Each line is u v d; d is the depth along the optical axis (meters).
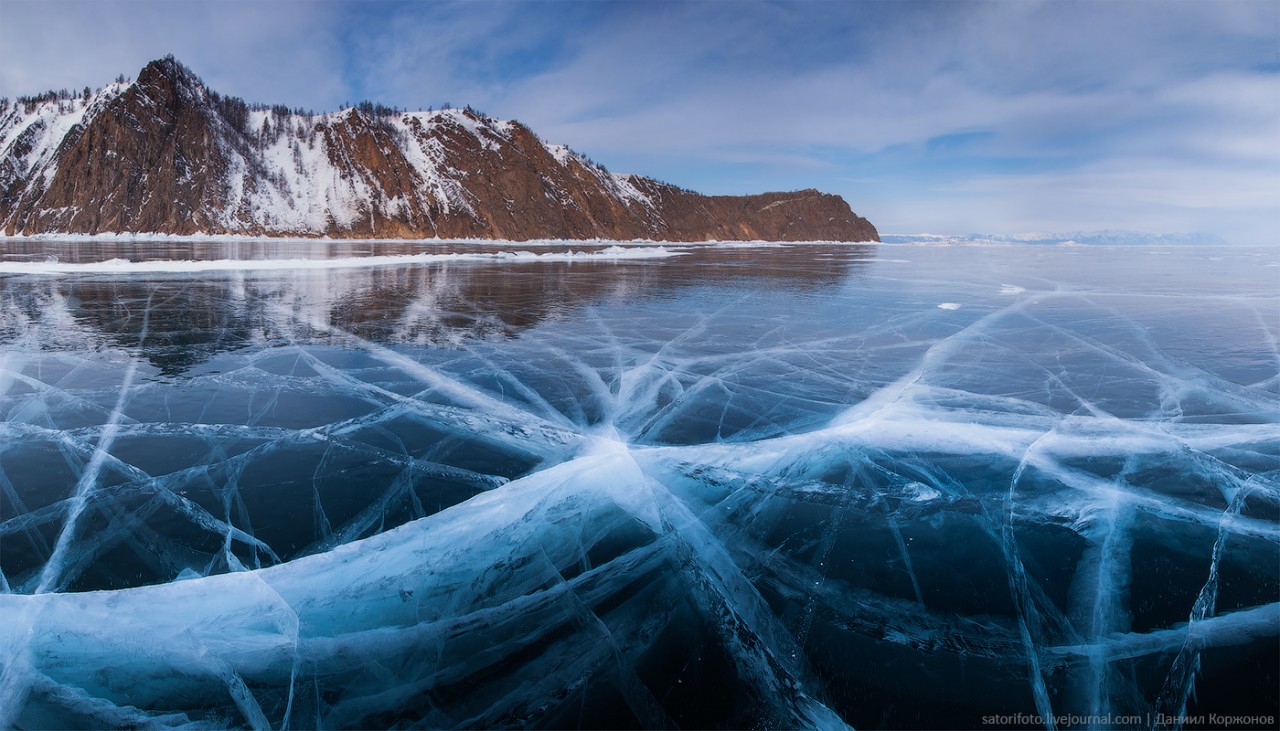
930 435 4.73
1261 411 5.39
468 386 6.03
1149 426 4.97
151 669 2.25
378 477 3.79
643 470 3.98
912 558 2.99
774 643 2.41
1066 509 3.50
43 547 2.94
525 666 2.27
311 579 2.73
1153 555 3.03
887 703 2.13
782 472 3.99
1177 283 18.83
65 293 12.16
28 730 2.02
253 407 5.17
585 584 2.75
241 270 19.02
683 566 2.91
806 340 8.77
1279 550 3.08
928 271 25.53
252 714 2.09
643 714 2.07
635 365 7.11
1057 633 2.47
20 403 5.13
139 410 5.02
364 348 7.70
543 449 4.37
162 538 3.03
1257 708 2.13
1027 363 7.32
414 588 2.69
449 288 15.16
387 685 2.20
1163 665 2.30
